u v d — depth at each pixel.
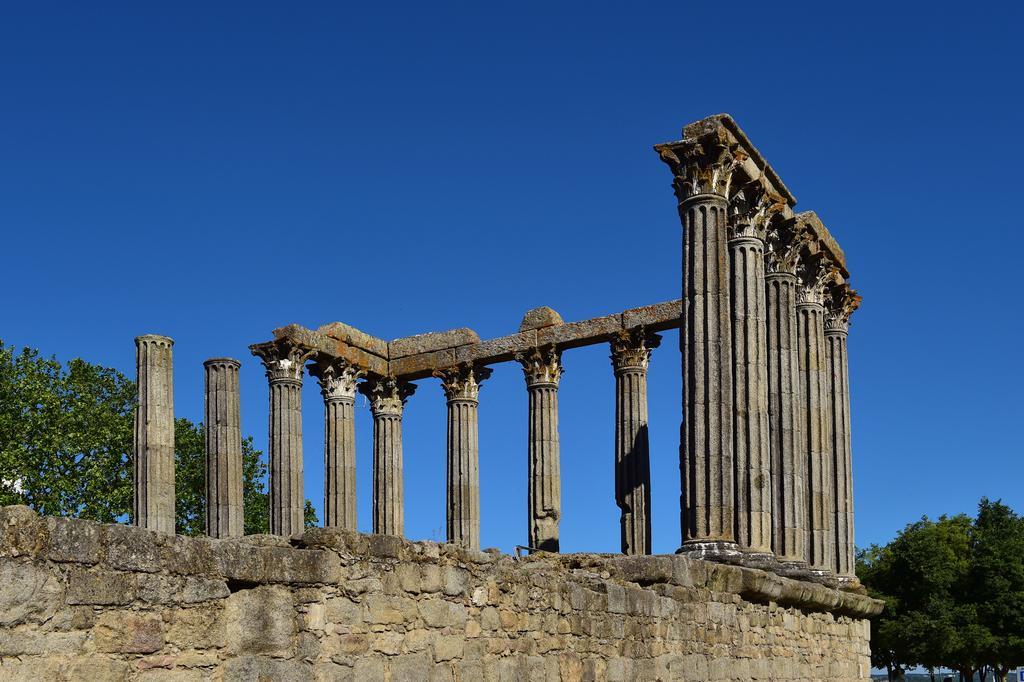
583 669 17.80
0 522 9.52
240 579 11.66
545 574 17.17
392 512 45.56
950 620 73.50
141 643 10.54
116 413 56.72
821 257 33.59
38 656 9.66
